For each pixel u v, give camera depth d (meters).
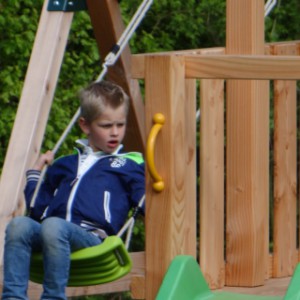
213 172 13.64
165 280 11.99
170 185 12.13
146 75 12.20
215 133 13.70
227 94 14.09
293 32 28.00
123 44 15.68
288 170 15.42
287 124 15.45
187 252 12.95
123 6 26.08
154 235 12.27
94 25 16.86
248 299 12.50
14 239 11.77
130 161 12.68
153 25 27.72
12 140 15.16
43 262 11.76
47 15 16.23
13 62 24.64
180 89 12.16
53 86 15.75
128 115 17.41
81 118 12.82
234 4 14.36
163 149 12.14
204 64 12.19
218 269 13.74
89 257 11.70
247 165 13.91
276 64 12.29
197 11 27.44
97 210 12.29
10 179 14.82
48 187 12.94
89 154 12.73
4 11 24.31
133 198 12.48
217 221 13.70
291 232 15.41
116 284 15.03
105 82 12.91
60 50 16.03
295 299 11.67
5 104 24.52
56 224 11.63
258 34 14.38
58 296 11.55
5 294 11.70
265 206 14.20
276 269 15.02
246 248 13.88
